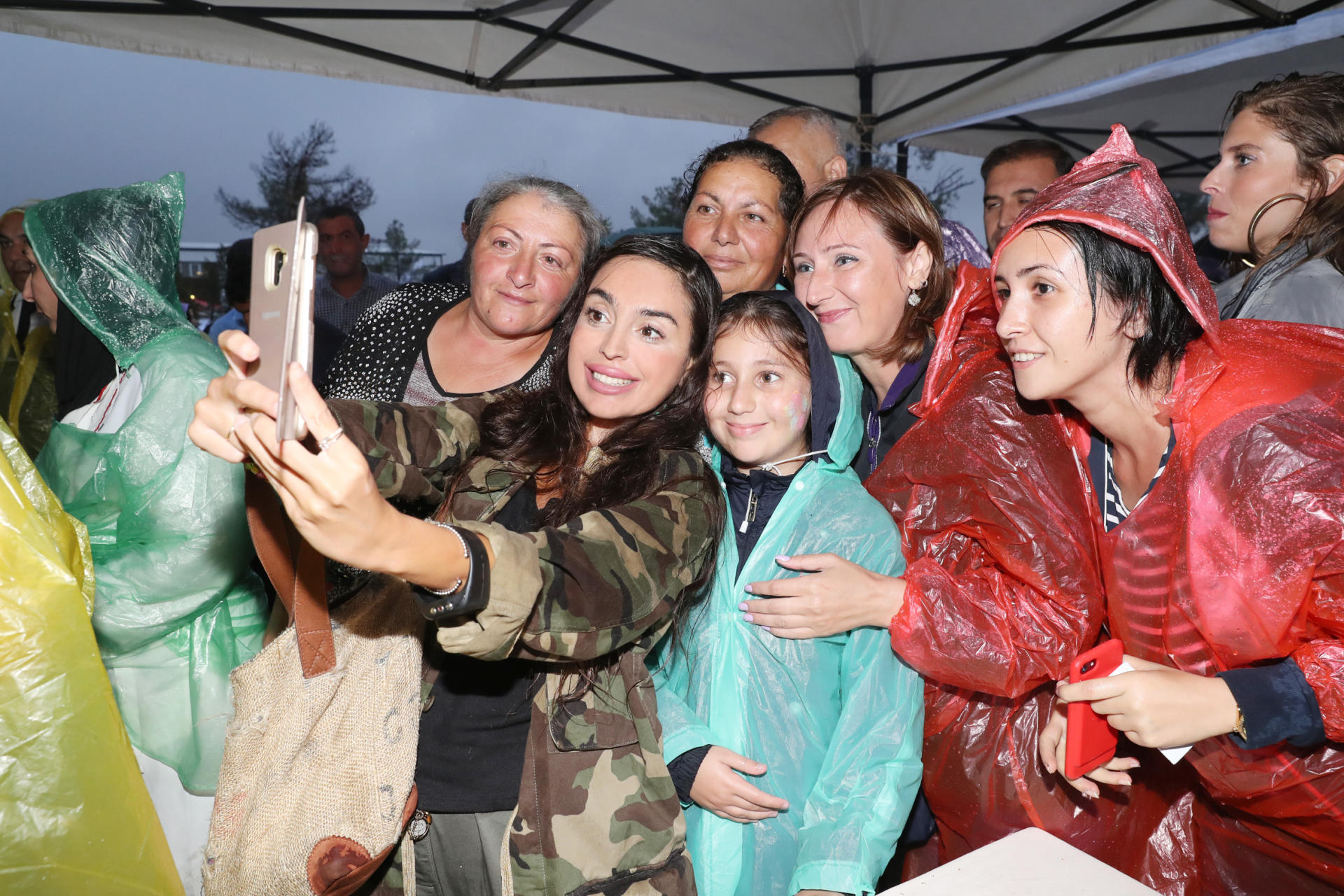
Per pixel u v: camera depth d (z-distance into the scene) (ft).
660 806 4.51
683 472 4.71
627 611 3.92
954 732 5.97
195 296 31.27
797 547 5.57
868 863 4.93
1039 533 5.54
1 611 4.36
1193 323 4.90
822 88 16.81
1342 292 6.29
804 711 5.36
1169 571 5.00
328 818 4.26
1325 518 4.43
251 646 7.06
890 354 6.75
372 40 14.67
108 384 7.37
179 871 6.74
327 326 15.76
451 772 4.58
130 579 6.26
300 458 2.90
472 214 7.42
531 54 14.94
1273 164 7.16
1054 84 15.35
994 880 3.73
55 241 6.82
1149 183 4.78
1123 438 5.12
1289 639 4.70
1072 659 5.43
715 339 5.35
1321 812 4.87
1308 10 12.75
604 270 5.18
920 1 14.53
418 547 3.21
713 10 14.69
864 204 6.45
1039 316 4.80
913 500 6.08
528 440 4.95
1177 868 5.93
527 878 4.33
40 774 4.37
